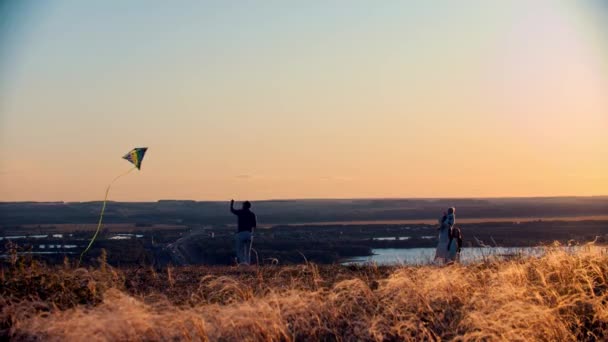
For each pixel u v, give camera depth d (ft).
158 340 39.65
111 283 52.11
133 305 41.73
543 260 54.60
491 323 41.09
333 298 45.09
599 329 43.91
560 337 41.83
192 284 56.65
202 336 39.75
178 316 41.45
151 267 65.05
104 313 41.42
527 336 41.16
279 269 65.10
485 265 58.23
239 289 48.01
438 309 44.86
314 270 59.47
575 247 56.65
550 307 45.34
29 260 52.60
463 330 42.22
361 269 63.93
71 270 53.83
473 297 44.21
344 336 42.50
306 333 42.16
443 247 75.51
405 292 46.34
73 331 39.50
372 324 41.73
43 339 39.65
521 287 46.91
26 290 46.55
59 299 45.96
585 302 45.78
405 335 41.19
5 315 41.68
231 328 40.70
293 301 44.34
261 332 40.52
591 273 51.90
